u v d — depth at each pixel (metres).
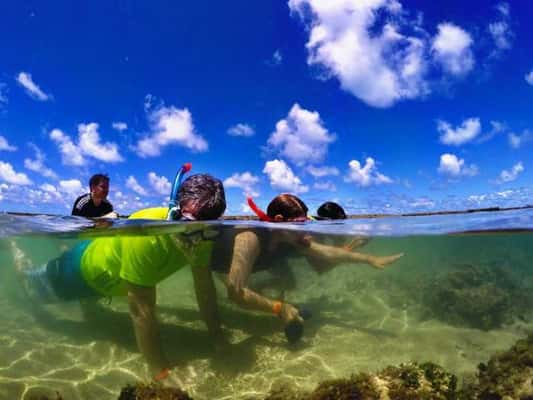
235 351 1.59
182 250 1.43
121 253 1.51
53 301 2.06
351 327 1.88
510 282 2.68
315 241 2.30
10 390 1.27
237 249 1.68
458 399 1.12
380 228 2.36
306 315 1.90
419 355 1.59
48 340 1.65
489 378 1.26
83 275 1.79
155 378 1.38
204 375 1.40
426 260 2.99
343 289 2.46
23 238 2.13
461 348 1.68
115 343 1.65
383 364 1.50
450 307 2.08
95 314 1.96
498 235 2.78
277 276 2.32
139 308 1.45
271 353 1.59
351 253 2.33
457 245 3.20
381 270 2.70
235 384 1.34
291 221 2.18
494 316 2.03
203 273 1.57
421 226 2.49
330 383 1.15
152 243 1.37
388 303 2.23
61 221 2.35
